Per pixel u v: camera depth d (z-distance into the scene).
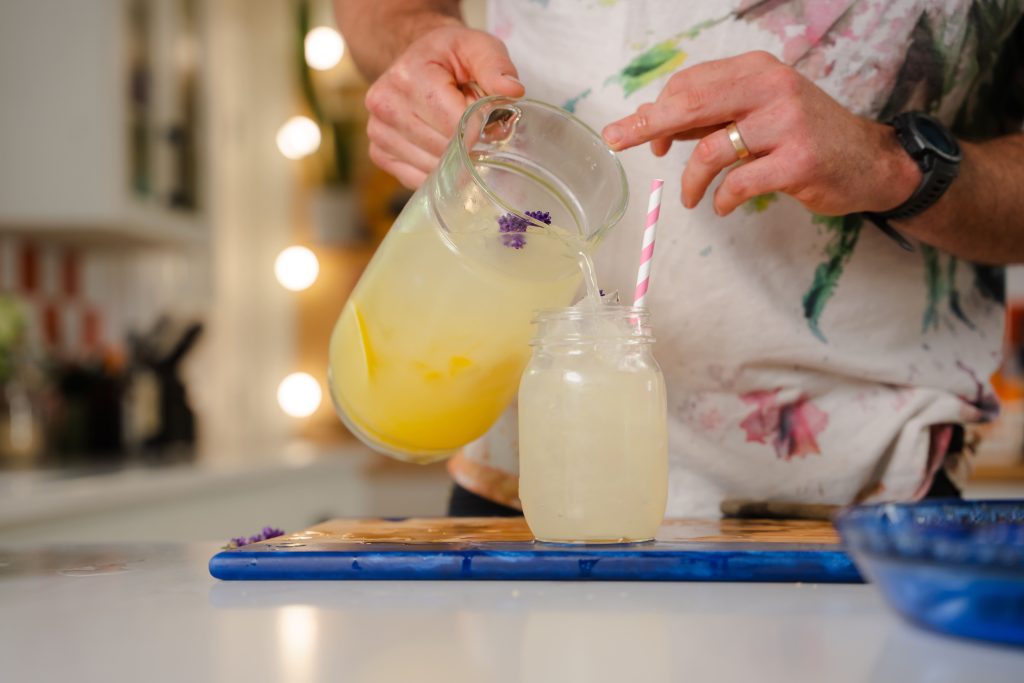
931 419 0.95
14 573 0.76
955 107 0.95
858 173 0.82
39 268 2.46
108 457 2.34
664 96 0.82
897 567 0.53
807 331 0.95
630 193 0.96
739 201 0.82
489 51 0.88
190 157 2.67
